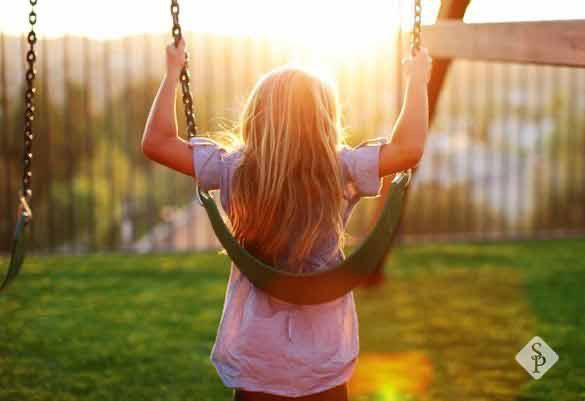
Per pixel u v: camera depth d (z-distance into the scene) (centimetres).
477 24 426
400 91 629
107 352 446
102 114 813
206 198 207
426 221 868
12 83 772
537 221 864
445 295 576
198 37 774
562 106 868
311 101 205
